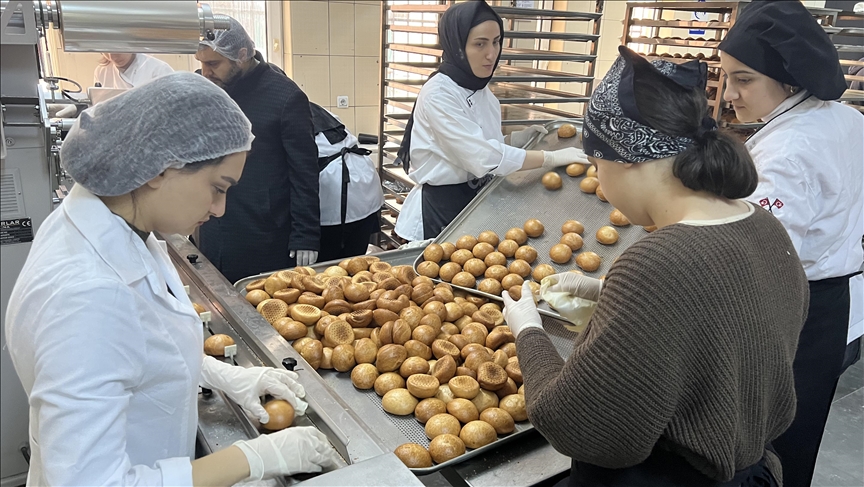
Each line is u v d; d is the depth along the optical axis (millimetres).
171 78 757
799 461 1692
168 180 750
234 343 1204
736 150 787
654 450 894
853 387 2826
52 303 662
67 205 746
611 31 4625
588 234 1803
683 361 748
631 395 751
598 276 1681
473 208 2012
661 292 735
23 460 933
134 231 791
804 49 1254
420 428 1188
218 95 763
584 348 791
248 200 2047
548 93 3143
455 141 2023
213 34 858
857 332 1764
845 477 2227
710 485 871
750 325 754
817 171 1349
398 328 1372
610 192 888
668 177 831
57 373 645
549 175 1979
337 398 1030
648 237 791
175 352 795
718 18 3176
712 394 751
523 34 2662
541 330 1050
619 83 808
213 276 1510
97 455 649
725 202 847
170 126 710
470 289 1662
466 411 1171
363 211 2676
